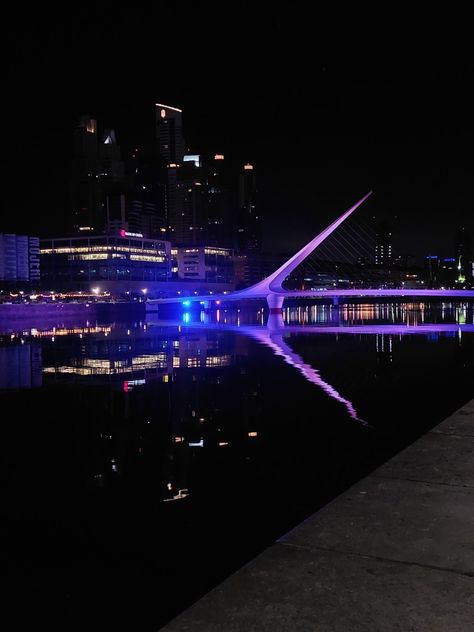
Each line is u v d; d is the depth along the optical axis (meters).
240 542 9.96
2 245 155.75
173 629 2.53
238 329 79.44
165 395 28.20
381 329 75.38
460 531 3.41
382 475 4.50
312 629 2.48
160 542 10.02
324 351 48.06
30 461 16.56
